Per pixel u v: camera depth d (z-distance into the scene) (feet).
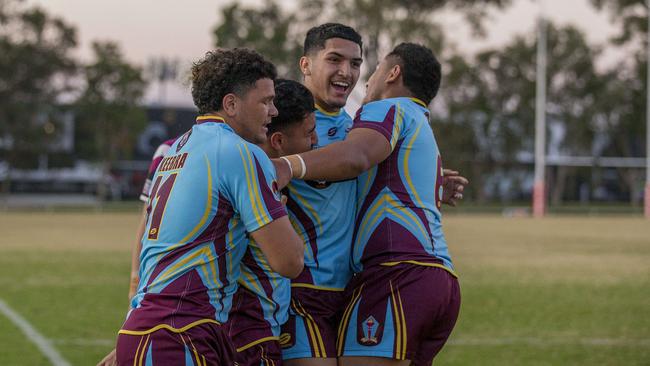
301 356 46.78
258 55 42.50
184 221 40.24
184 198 40.40
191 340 39.63
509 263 202.80
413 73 49.88
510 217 502.38
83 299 134.72
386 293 46.21
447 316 47.67
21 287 151.53
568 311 122.62
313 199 46.98
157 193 41.70
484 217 500.74
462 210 562.25
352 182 48.11
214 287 40.60
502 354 89.92
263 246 40.52
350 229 48.06
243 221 40.78
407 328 45.85
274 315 45.78
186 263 40.19
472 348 93.35
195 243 40.34
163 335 39.58
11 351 90.79
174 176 41.16
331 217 47.29
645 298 137.69
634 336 101.35
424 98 50.44
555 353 90.43
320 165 44.14
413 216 47.09
